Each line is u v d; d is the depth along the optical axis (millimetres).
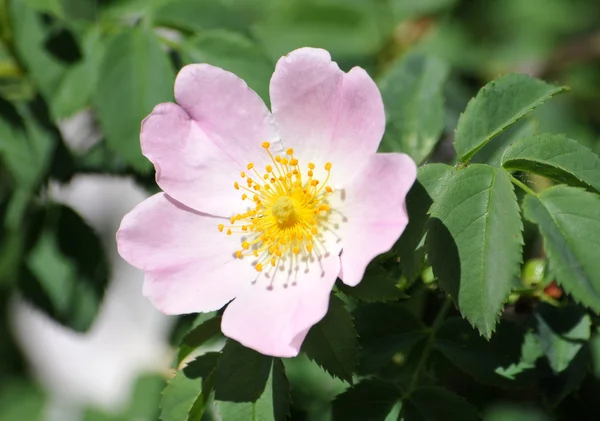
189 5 443
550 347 404
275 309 396
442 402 397
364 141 396
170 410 397
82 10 453
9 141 456
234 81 402
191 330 399
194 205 401
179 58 441
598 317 407
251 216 403
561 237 380
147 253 397
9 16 451
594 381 414
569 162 388
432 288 410
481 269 381
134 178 466
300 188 403
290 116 402
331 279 389
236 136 404
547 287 411
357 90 394
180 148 401
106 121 428
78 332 466
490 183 385
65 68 448
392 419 397
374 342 408
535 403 428
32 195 462
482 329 379
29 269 466
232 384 390
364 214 393
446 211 385
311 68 398
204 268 399
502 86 403
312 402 452
